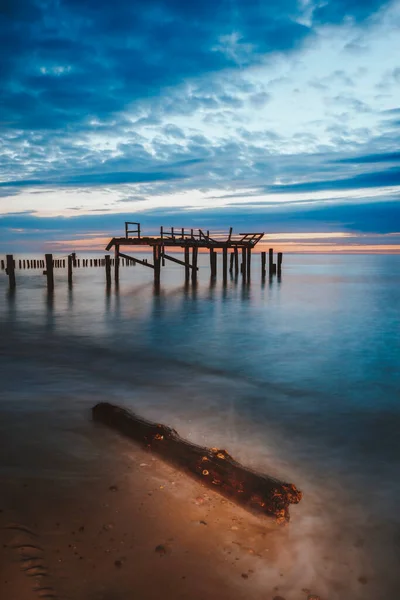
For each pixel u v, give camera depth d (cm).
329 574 283
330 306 2059
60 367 877
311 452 483
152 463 413
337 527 337
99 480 377
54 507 330
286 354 1051
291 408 641
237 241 3344
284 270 6262
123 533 302
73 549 281
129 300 2234
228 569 276
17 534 288
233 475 362
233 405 650
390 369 901
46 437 475
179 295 2503
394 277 4531
